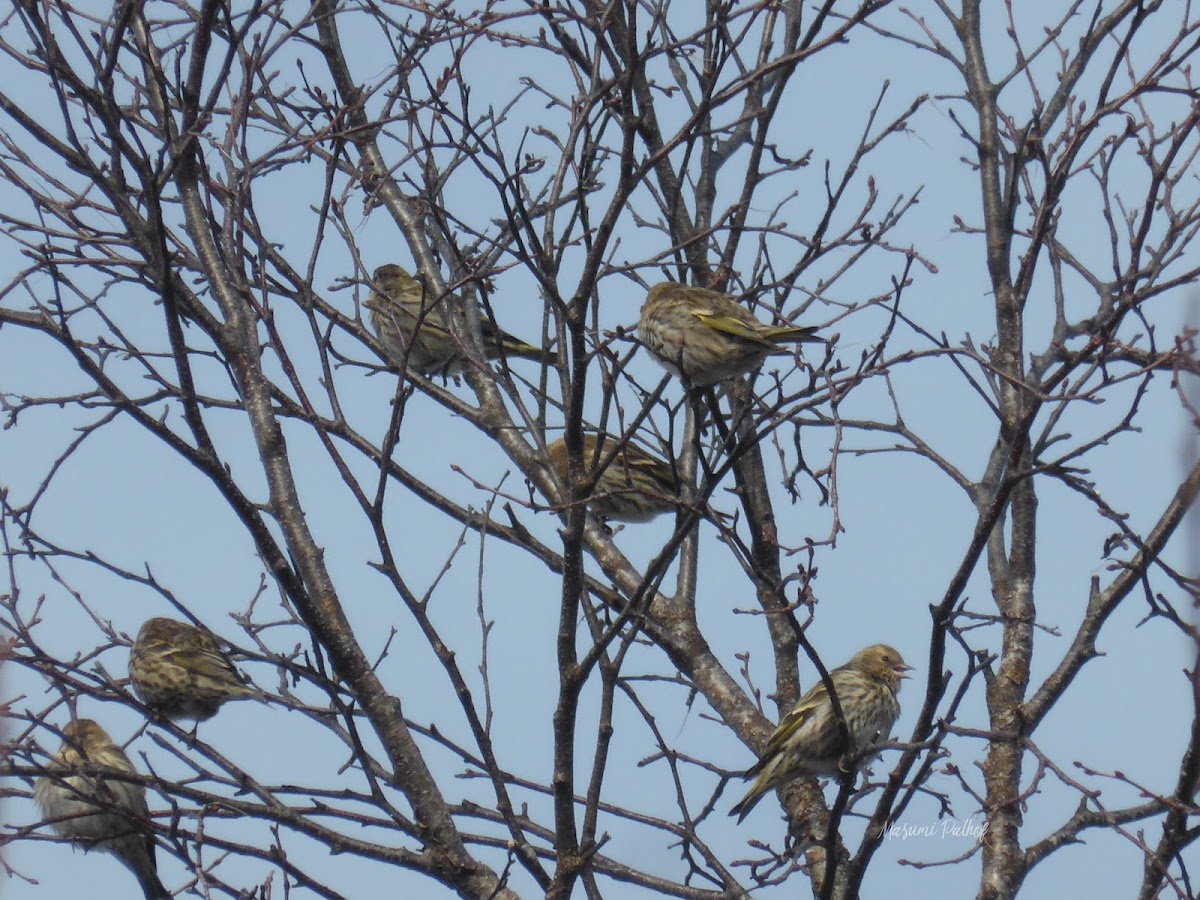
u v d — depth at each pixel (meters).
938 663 10.22
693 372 13.44
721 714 13.85
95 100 10.20
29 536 11.16
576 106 11.27
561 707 10.43
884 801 10.38
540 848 12.28
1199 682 10.10
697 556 14.87
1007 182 14.59
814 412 12.99
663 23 13.30
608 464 10.36
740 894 11.99
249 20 10.66
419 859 10.78
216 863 10.41
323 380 10.73
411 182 13.06
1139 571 11.45
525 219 10.33
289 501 11.40
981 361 10.07
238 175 10.95
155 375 11.12
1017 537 13.74
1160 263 12.95
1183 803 10.23
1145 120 12.64
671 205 13.55
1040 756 10.12
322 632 10.73
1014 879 12.08
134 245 10.82
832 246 12.01
